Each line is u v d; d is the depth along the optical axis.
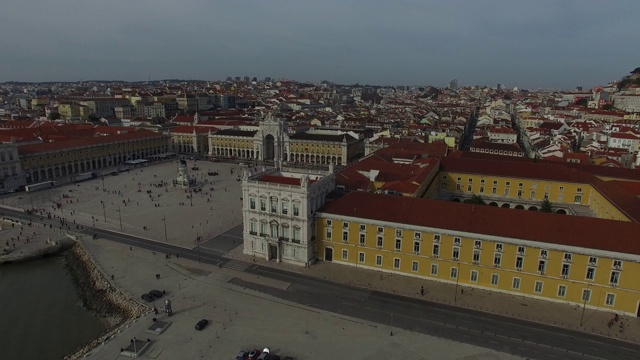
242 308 96.12
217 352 80.69
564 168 170.38
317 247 120.12
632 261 89.94
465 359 79.44
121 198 190.38
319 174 130.25
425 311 95.06
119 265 118.88
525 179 169.25
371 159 178.62
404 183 134.75
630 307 92.44
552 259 96.31
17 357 84.75
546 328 88.69
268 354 78.19
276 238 118.19
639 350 81.94
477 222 104.06
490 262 102.00
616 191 142.50
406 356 80.12
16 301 106.19
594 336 86.06
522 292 100.81
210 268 116.38
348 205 117.00
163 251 128.38
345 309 95.81
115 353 80.38
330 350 81.62
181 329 87.75
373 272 113.12
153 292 101.50
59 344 88.88
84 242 136.12
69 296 108.62
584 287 95.25
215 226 151.50
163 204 181.12
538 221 100.81
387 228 109.94
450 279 106.88
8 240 138.12
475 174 176.50
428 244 106.75
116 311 98.31
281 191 115.06
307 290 104.00
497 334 86.75
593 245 93.38
